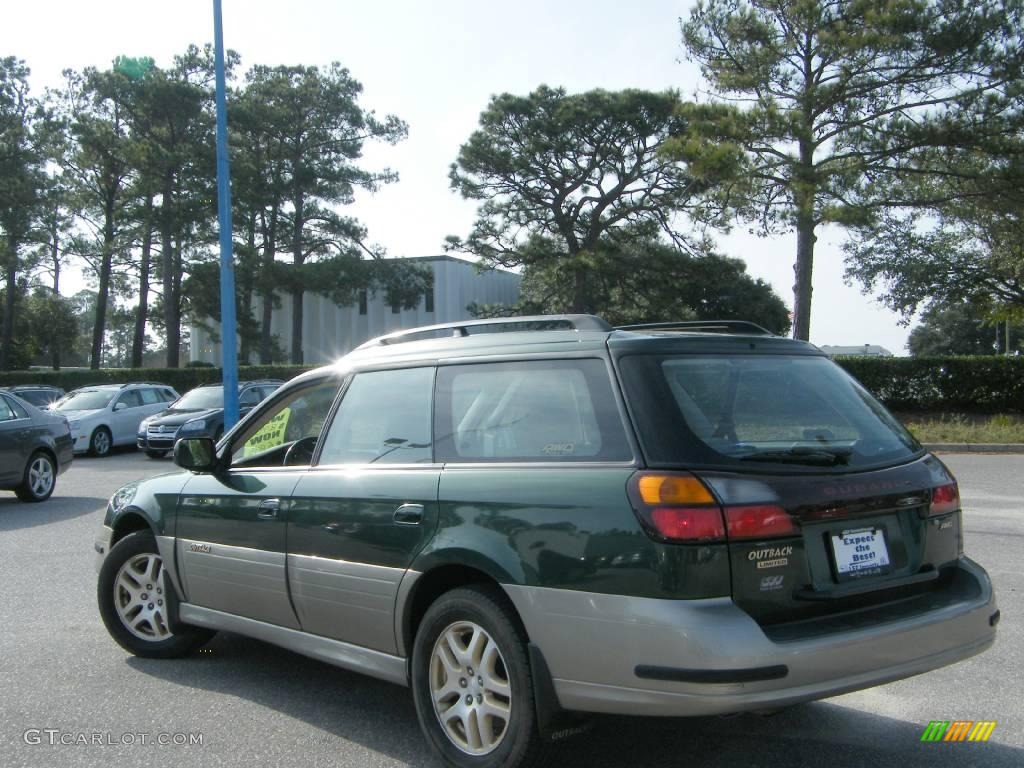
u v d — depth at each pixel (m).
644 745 4.38
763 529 3.49
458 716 4.02
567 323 4.43
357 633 4.48
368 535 4.37
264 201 43.41
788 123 22.61
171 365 43.34
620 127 40.47
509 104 41.03
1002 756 4.21
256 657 5.88
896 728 4.56
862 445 4.03
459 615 3.99
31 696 5.14
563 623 3.60
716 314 56.44
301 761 4.25
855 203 23.30
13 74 42.16
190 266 44.41
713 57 24.75
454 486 4.09
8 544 9.75
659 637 3.37
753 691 3.33
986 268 37.84
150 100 39.34
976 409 25.31
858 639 3.54
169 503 5.63
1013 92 21.78
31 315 54.47
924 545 4.04
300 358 49.69
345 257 45.91
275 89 45.12
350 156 47.03
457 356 4.46
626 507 3.52
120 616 5.85
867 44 21.66
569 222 43.56
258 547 4.98
